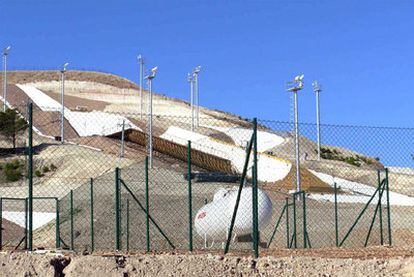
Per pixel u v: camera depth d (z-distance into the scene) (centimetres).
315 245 3566
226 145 9669
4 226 4441
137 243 3512
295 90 6881
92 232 2808
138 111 17650
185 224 4075
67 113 13300
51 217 4778
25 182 7588
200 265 1727
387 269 1766
